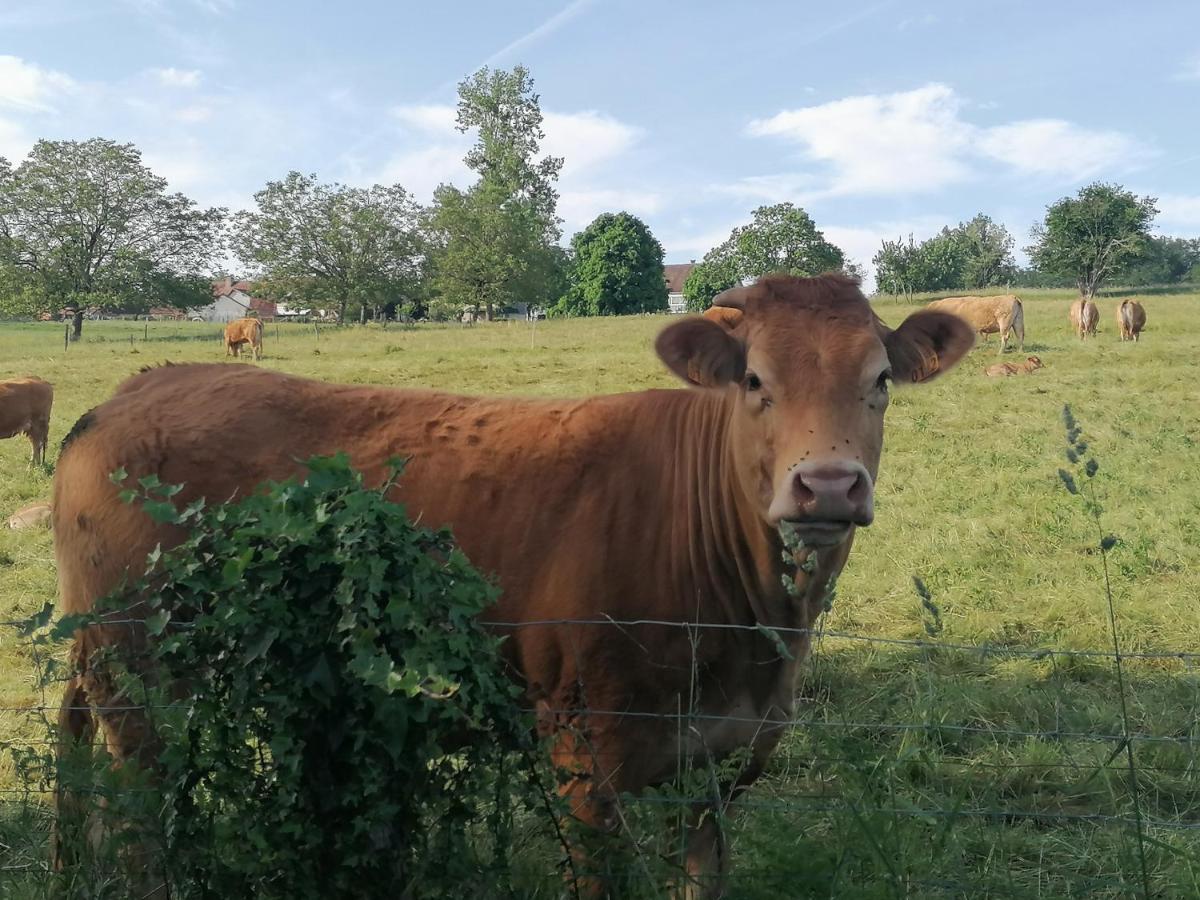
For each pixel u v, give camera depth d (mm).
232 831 2461
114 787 2658
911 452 13242
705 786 3047
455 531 3654
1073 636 6523
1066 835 4129
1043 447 13156
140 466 3754
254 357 31062
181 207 55594
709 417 3602
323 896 2469
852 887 2709
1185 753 4688
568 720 3346
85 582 3750
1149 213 64938
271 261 62406
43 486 12297
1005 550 8430
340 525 2340
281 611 2355
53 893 2996
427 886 2453
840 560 3455
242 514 2463
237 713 2451
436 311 67938
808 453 3006
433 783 2498
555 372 23172
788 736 4777
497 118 72125
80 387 21875
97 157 53156
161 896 2660
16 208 51344
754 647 3451
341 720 2420
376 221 62656
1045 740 4918
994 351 28016
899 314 40031
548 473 3689
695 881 2891
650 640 3395
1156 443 13031
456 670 2369
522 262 64812
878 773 3113
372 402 4074
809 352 3195
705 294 65188
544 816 2764
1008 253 89188
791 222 53625
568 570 3506
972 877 3408
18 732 5035
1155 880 3668
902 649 6340
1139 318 29484
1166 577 7770
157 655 2457
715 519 3479
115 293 52156
